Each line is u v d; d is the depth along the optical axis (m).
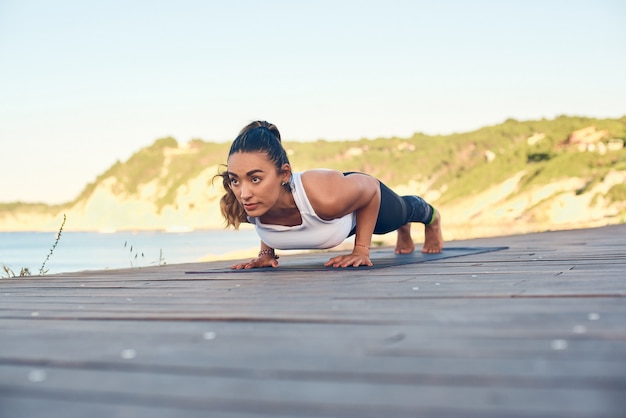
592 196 94.38
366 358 1.36
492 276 3.06
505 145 138.25
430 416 0.98
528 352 1.38
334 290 2.64
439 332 1.62
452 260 4.34
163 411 1.04
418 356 1.37
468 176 122.44
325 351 1.44
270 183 3.45
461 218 108.69
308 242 3.81
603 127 110.38
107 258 28.84
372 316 1.91
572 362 1.28
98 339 1.69
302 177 3.61
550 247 5.80
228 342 1.58
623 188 92.19
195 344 1.57
